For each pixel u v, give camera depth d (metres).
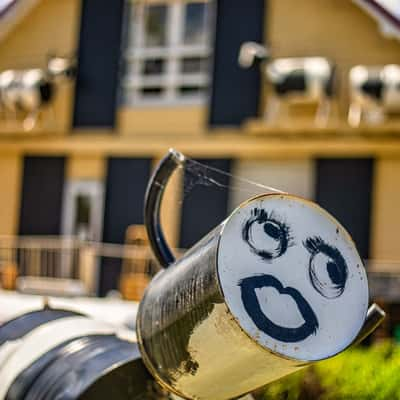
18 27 16.81
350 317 3.54
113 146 15.88
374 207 14.24
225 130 15.27
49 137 16.22
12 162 16.56
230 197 14.97
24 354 4.77
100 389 4.27
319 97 14.37
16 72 16.34
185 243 15.04
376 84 13.98
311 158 14.64
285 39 15.09
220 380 3.66
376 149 14.23
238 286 3.39
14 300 8.01
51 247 14.43
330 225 3.62
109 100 16.11
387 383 5.73
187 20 15.82
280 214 3.55
